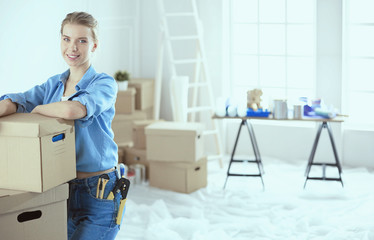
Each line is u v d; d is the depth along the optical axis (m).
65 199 2.47
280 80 6.21
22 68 4.70
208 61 6.28
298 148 6.04
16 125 2.27
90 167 2.55
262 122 6.22
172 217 4.38
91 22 2.57
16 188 2.35
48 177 2.33
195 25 6.34
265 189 5.06
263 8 6.17
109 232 2.55
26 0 4.70
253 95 5.22
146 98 6.14
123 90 5.70
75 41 2.54
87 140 2.53
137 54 6.50
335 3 5.66
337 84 5.78
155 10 6.41
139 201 4.72
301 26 6.05
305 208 4.47
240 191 4.93
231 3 6.24
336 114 5.12
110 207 2.55
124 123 5.67
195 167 4.99
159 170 5.04
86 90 2.49
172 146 4.90
